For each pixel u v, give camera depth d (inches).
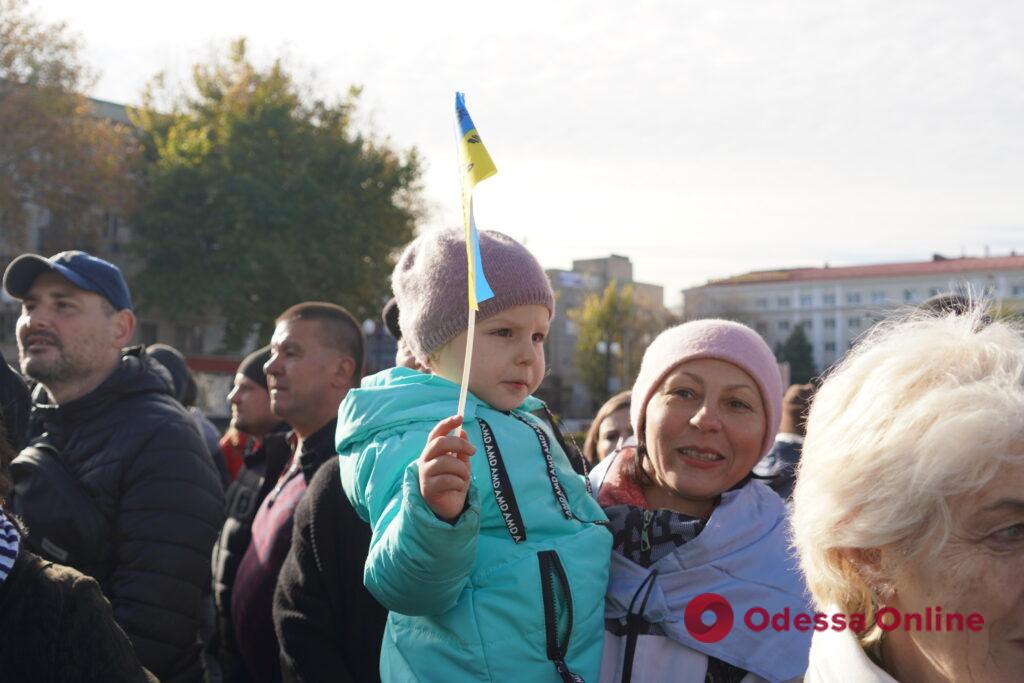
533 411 99.9
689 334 89.0
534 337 89.7
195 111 1469.0
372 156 1470.2
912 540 51.9
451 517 70.4
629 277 3590.1
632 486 94.1
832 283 3821.4
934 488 50.0
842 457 54.2
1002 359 52.7
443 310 87.6
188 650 122.6
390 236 1473.9
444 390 86.0
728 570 83.0
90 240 1513.3
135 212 1408.7
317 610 101.2
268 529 127.6
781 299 3912.4
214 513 126.7
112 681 72.3
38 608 71.2
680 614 82.0
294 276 1366.9
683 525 85.4
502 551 79.6
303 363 142.5
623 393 179.3
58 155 1262.3
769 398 87.3
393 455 81.3
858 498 53.0
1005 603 49.9
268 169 1390.3
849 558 56.1
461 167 69.1
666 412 87.7
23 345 129.6
